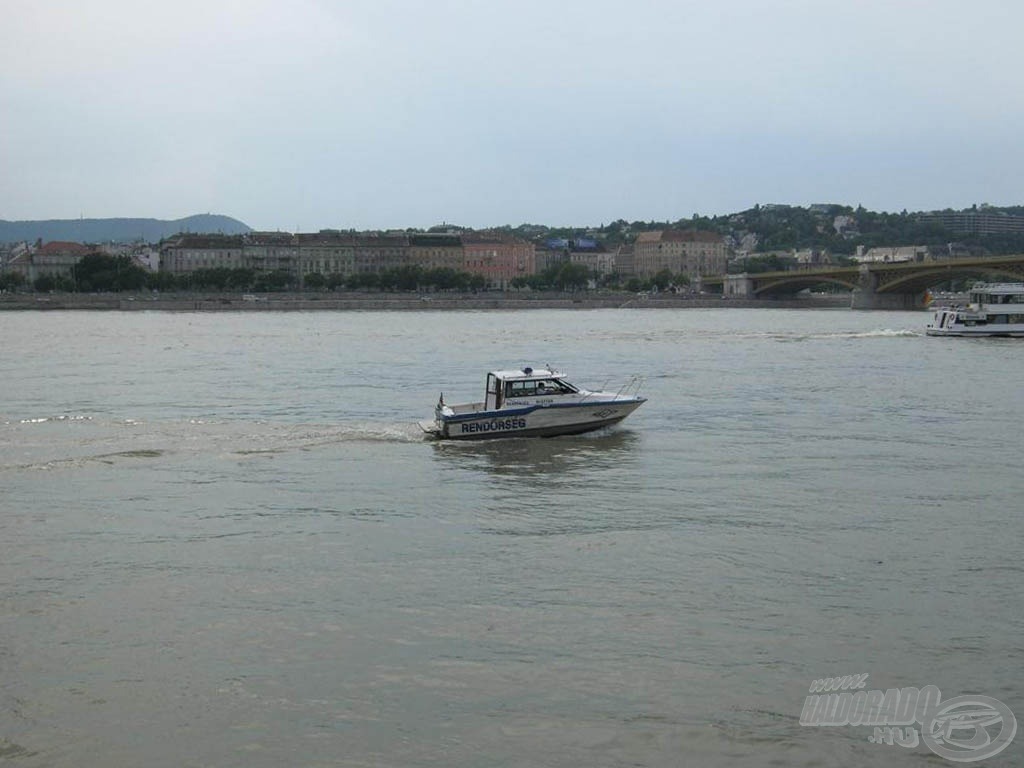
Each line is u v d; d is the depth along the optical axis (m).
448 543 26.39
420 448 40.28
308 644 19.70
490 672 18.55
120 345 104.19
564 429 43.19
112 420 46.88
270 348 99.94
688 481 34.25
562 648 19.56
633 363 81.62
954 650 19.59
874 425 46.81
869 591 22.73
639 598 22.23
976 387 62.53
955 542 26.53
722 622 20.88
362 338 117.75
